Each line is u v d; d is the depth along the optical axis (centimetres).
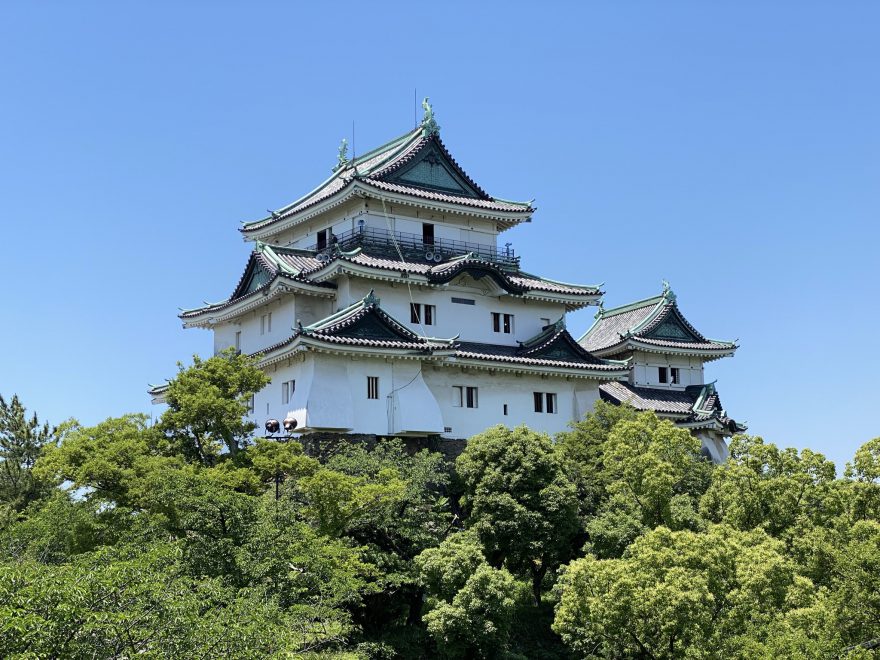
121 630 2775
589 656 4578
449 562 4838
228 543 4103
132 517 4444
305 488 4756
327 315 6869
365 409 6256
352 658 4088
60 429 5469
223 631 3030
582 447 6309
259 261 7100
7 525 4872
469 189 7850
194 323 7781
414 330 6975
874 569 4162
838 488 5209
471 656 4762
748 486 5234
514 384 7150
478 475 5697
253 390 5491
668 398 8338
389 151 8081
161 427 5169
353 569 4478
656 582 4172
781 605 4234
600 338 8969
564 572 5181
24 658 2455
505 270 7756
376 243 7125
